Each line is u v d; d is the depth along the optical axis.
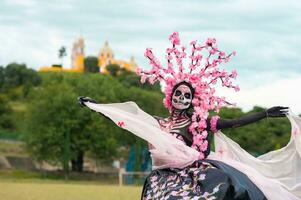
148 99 76.50
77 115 66.31
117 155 70.44
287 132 65.56
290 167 9.95
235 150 10.17
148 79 10.15
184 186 9.06
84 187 42.88
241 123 9.79
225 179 8.91
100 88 74.94
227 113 51.91
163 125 9.94
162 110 75.38
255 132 65.44
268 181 9.42
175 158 9.38
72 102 66.44
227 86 10.09
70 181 61.50
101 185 50.09
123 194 32.81
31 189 37.28
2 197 28.39
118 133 70.75
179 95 9.88
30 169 73.12
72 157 67.69
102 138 67.50
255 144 65.00
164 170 9.52
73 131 67.12
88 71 140.62
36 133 66.88
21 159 76.25
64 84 70.31
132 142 72.50
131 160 63.25
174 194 8.97
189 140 9.80
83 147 67.25
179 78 10.01
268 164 10.03
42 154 67.56
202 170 9.13
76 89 74.00
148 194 9.42
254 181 9.27
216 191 8.80
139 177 57.62
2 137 87.81
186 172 9.23
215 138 10.16
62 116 66.19
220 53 10.09
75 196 30.22
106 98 74.25
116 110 10.02
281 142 63.72
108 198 28.97
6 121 95.44
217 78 10.08
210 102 9.97
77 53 152.88
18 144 84.81
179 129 9.81
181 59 10.07
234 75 10.11
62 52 131.62
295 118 9.82
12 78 122.31
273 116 9.81
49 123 66.69
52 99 66.75
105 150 68.12
